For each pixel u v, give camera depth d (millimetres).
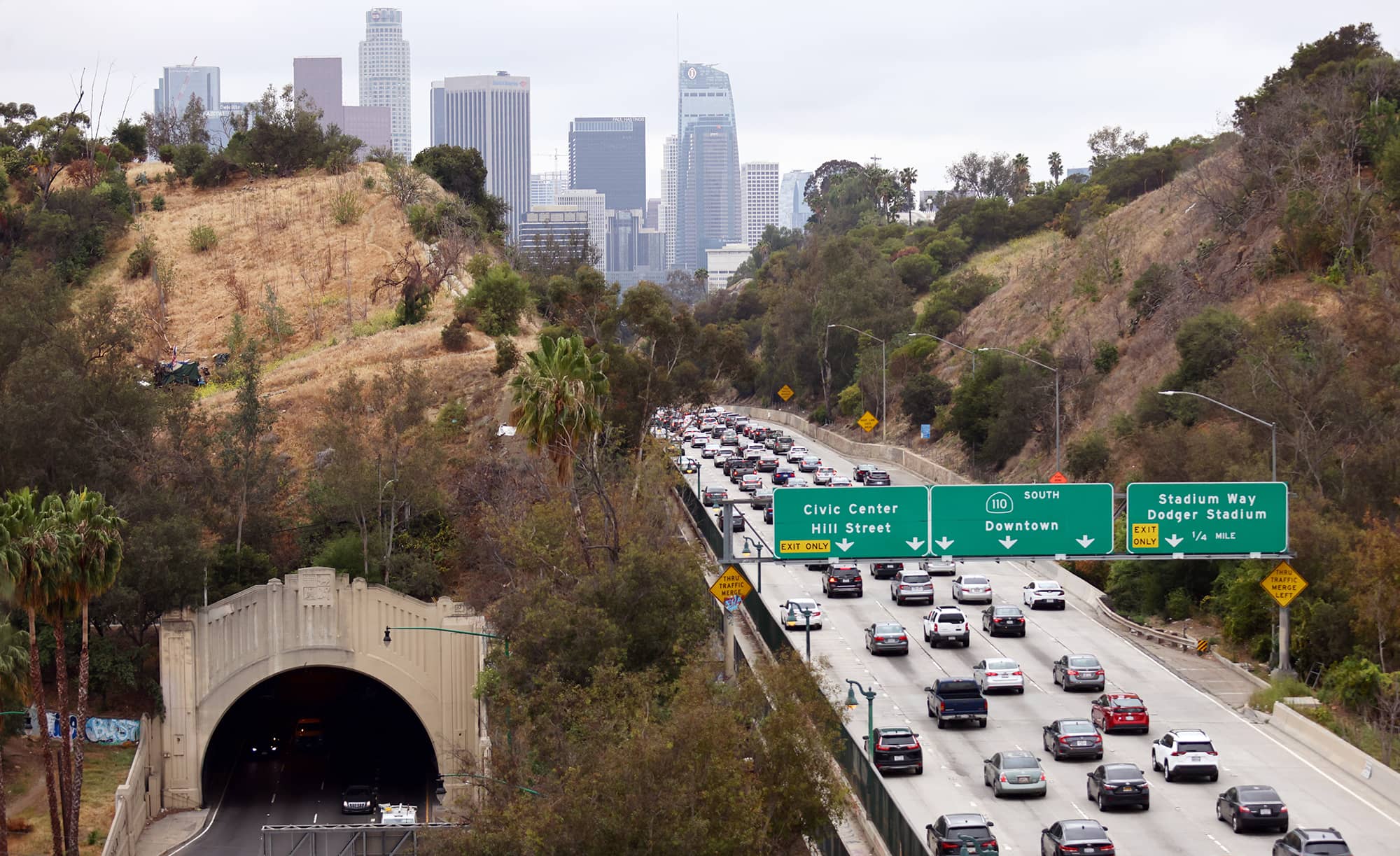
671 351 107062
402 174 169000
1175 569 76188
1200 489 57188
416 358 110125
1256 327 89750
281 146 177375
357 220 154625
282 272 142750
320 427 87750
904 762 50438
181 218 160250
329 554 79438
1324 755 52281
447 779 71312
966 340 158875
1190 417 90062
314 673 87312
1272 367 78500
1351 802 46719
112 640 72938
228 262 146750
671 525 75188
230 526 81000
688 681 43250
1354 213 102688
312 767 77500
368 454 84125
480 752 63781
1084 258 148750
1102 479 94750
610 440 89250
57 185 169250
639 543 58656
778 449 141875
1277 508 57375
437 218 152125
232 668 72312
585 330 110750
